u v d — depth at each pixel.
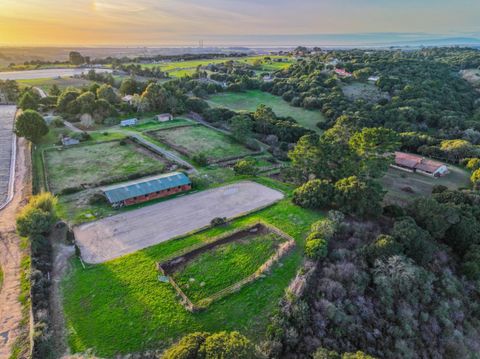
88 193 50.47
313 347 26.62
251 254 36.91
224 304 29.58
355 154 52.38
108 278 32.41
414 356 28.59
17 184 53.78
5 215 44.41
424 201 44.03
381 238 36.69
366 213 43.97
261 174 61.88
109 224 42.75
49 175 56.06
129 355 24.89
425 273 34.78
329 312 28.86
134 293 30.55
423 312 32.16
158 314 28.34
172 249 37.16
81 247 37.66
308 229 41.34
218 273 33.88
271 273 33.50
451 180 60.97
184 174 55.19
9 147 69.50
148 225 42.78
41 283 30.53
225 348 21.62
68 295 30.39
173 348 23.41
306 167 55.12
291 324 27.97
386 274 33.34
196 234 40.34
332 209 46.28
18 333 26.58
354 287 32.12
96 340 25.95
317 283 32.25
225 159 67.69
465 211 44.28
